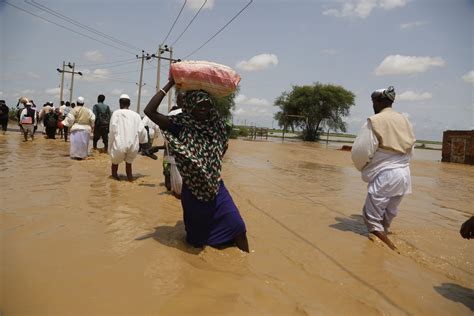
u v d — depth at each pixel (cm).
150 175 907
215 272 355
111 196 640
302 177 1110
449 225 627
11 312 260
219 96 427
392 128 511
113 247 397
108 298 290
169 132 416
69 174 842
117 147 784
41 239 405
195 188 410
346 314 296
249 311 287
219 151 421
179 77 406
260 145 3112
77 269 337
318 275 371
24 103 1709
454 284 377
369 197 515
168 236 448
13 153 1201
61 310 268
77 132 1125
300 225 552
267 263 392
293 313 290
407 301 329
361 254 445
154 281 325
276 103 6391
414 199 871
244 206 645
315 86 6147
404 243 506
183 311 279
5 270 324
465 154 2355
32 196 595
